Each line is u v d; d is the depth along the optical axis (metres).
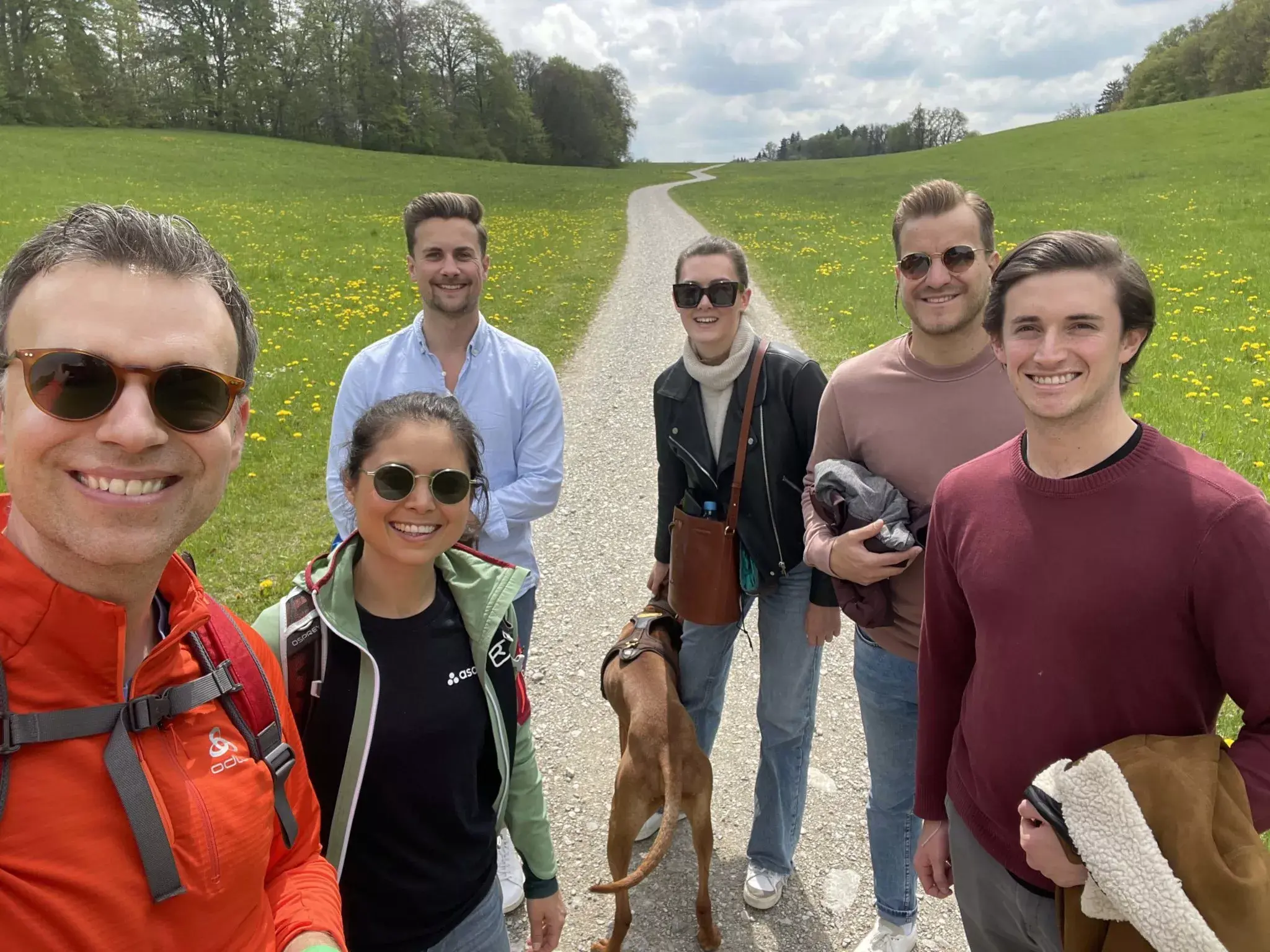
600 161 97.56
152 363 1.12
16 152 33.25
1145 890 1.35
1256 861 1.35
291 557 5.69
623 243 23.80
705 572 3.01
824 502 2.53
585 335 13.20
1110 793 1.41
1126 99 92.00
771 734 3.09
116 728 1.14
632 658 3.18
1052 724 1.67
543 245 23.34
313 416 8.52
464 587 1.98
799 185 41.59
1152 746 1.50
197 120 66.12
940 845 2.22
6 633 1.08
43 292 1.13
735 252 2.88
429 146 76.75
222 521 6.20
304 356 10.74
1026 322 1.65
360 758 1.80
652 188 45.88
